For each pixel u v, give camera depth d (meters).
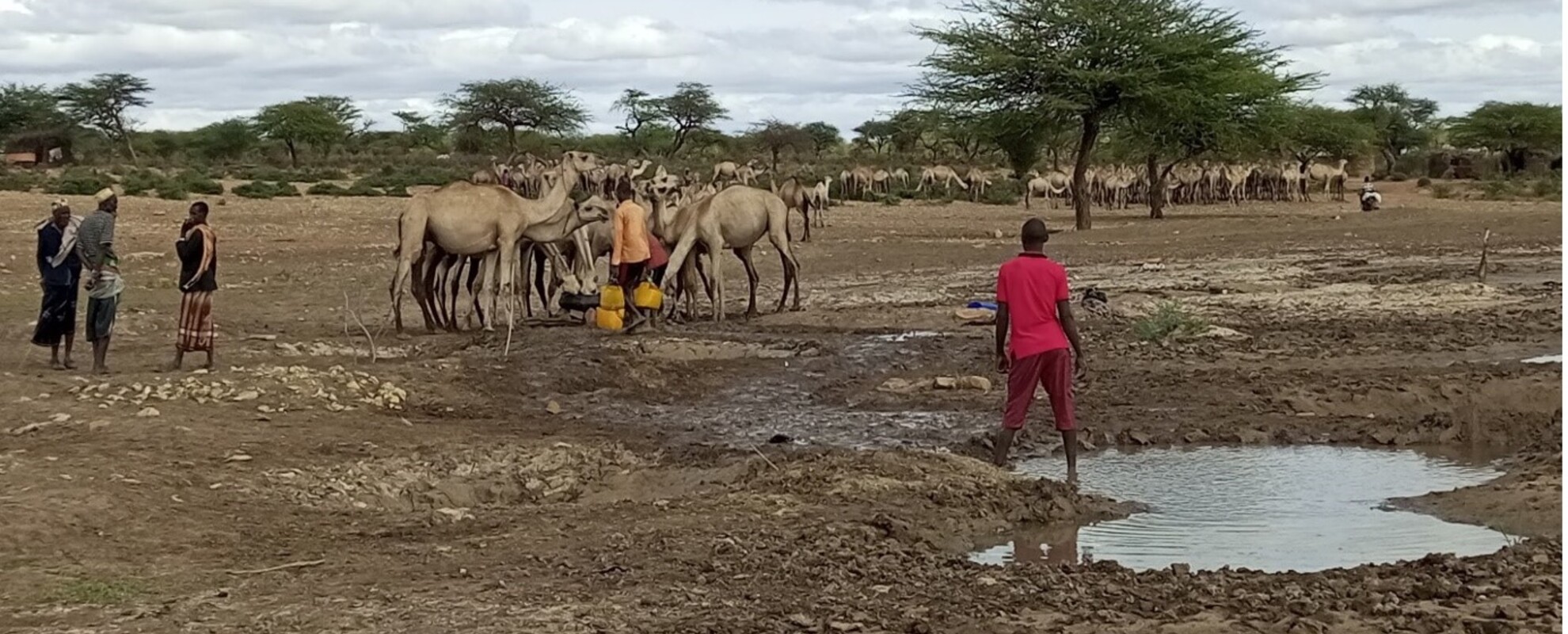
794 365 15.80
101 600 7.47
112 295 14.20
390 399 13.26
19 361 15.32
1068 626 6.79
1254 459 11.57
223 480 10.14
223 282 25.47
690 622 6.96
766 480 10.41
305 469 10.64
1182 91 43.50
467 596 7.50
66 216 14.55
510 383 14.43
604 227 20.06
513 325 18.27
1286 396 13.47
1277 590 7.42
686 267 19.67
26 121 85.69
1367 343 16.91
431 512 9.63
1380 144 98.31
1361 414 13.05
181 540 8.69
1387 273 26.33
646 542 8.62
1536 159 88.06
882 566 8.09
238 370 13.66
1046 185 57.84
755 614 7.09
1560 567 7.72
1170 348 16.62
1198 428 12.38
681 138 98.94
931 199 62.78
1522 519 9.21
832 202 57.53
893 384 14.62
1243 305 21.00
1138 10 43.78
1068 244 36.59
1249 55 45.72
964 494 9.99
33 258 27.52
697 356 16.38
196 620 7.13
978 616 6.98
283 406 12.65
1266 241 36.50
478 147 91.38
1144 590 7.48
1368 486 10.59
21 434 11.36
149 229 35.69
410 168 72.44
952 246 35.16
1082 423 12.61
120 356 15.86
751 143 99.75
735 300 22.88
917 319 19.45
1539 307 20.33
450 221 17.62
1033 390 11.12
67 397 12.71
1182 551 8.90
